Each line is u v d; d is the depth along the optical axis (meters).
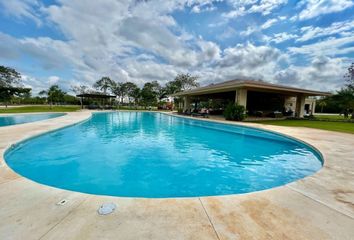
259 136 9.54
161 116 22.19
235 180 4.18
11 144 5.23
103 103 40.84
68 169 4.64
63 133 8.89
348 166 3.88
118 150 6.49
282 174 4.52
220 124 13.55
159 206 2.22
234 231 1.81
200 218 2.01
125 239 1.67
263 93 20.08
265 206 2.28
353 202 2.41
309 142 6.43
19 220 1.91
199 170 4.77
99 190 3.66
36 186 2.68
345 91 20.66
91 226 1.84
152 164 5.15
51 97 32.06
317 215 2.10
